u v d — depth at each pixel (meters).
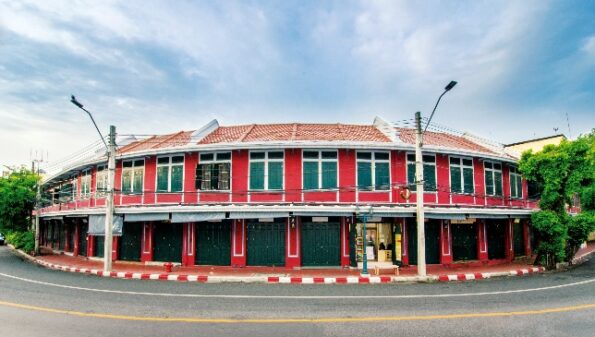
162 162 20.70
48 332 8.15
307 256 18.91
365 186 19.12
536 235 20.41
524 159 20.25
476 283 15.27
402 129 23.56
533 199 24.16
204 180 19.55
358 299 11.78
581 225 19.53
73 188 27.84
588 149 18.91
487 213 19.75
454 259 20.67
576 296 12.26
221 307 10.57
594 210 24.28
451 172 20.67
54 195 32.34
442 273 17.27
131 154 20.73
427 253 20.03
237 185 19.25
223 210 18.00
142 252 21.16
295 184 19.02
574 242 20.56
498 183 22.47
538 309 10.31
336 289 13.80
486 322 8.94
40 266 22.08
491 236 22.17
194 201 19.62
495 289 13.71
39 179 33.69
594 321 9.06
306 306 10.73
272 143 18.52
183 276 16.19
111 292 13.00
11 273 18.55
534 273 18.41
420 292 13.10
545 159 19.19
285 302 11.30
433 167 20.22
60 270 19.95
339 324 8.77
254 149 19.19
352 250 18.73
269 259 19.12
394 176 19.39
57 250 30.88
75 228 27.38
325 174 19.11
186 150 19.33
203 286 14.43
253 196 19.08
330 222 19.17
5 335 7.95
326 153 19.27
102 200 22.94
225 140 20.09
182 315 9.62
